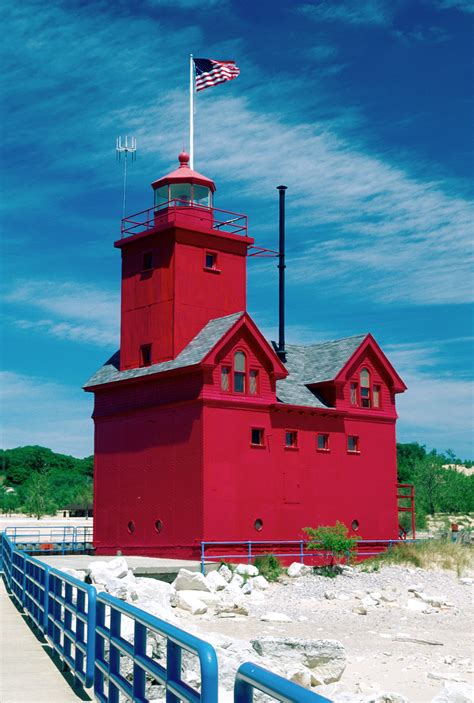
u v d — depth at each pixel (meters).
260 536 36.47
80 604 12.44
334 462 40.03
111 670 9.79
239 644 16.66
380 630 25.38
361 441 41.47
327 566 36.12
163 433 37.53
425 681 18.38
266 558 35.28
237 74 42.25
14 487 164.25
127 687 8.86
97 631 10.98
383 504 41.72
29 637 17.05
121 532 39.09
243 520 35.97
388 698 13.47
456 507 92.31
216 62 42.22
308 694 4.19
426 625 26.48
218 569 33.47
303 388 41.50
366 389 42.41
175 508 36.22
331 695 14.58
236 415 36.47
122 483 39.50
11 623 19.16
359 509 40.62
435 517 89.44
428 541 41.44
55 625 14.48
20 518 107.50
